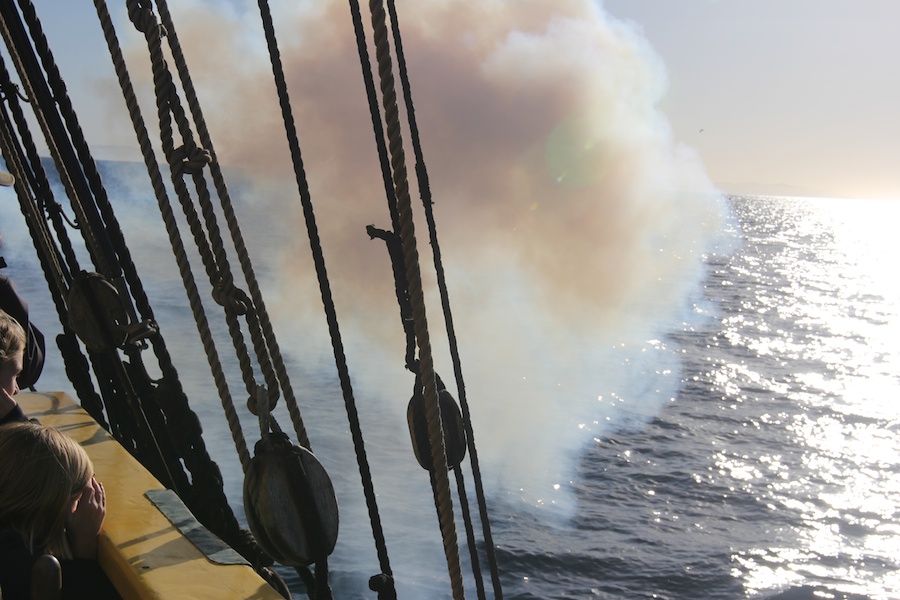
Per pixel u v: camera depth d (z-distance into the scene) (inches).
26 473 77.5
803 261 5418.3
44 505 78.4
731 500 1071.6
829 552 912.9
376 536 96.2
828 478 1187.3
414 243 76.8
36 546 80.6
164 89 83.4
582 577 811.4
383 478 999.0
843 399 1718.8
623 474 1147.9
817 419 1541.6
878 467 1254.9
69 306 114.0
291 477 81.4
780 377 1905.8
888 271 5039.4
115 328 114.0
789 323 2802.7
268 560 114.4
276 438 83.1
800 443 1371.8
